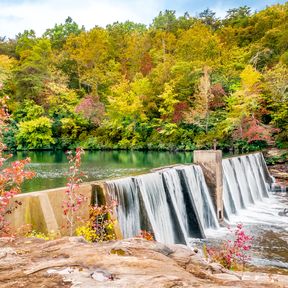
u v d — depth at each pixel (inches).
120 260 124.0
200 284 101.2
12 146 1752.0
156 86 1838.1
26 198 367.6
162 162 1214.9
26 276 111.3
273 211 848.3
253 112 1429.6
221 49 1978.3
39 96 1916.8
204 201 733.3
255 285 111.2
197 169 731.4
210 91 1582.2
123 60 2522.1
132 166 1099.3
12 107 1829.5
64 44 2787.9
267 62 1841.8
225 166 852.0
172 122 1718.8
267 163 1241.4
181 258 154.9
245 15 3009.4
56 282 104.7
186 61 1861.5
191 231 654.5
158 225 568.1
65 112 1940.2
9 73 1916.8
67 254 133.9
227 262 355.6
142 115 1770.4
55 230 370.9
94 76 2129.7
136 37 2760.8
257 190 1015.6
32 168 1029.8
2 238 170.7
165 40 2556.6
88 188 455.8
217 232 679.7
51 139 1787.6
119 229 440.1
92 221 404.5
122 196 503.5
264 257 520.7
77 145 1843.0
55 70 2069.4
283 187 1082.1
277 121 1405.0
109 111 1840.6
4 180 277.7
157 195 589.3
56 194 407.8
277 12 2410.2
